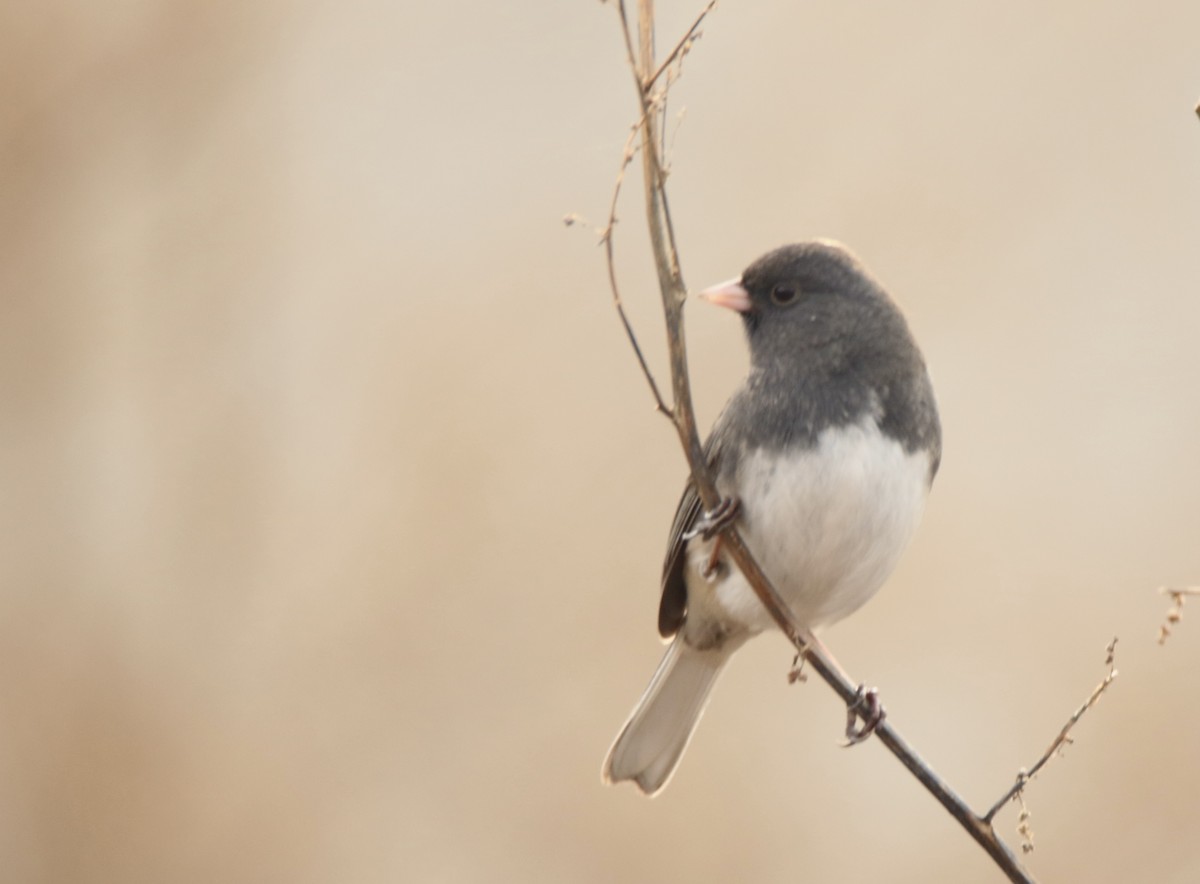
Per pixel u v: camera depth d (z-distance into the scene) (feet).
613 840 38.68
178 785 38.42
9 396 41.19
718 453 26.89
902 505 26.58
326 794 38.78
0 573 40.14
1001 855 20.85
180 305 42.55
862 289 27.20
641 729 29.40
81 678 39.09
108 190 42.70
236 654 39.81
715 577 27.22
